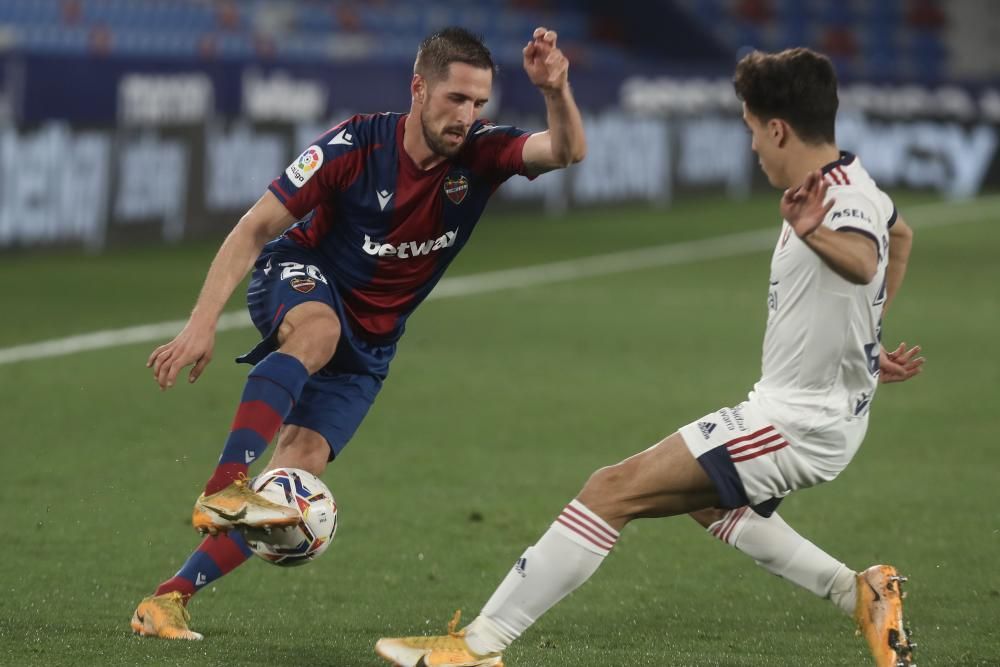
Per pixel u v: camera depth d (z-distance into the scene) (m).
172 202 52.09
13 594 16.88
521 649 15.20
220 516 12.98
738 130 76.19
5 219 46.38
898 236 13.98
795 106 12.85
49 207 47.78
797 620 16.75
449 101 14.43
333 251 15.60
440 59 14.43
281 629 15.91
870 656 15.12
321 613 16.75
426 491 22.92
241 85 56.50
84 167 48.69
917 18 105.31
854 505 22.47
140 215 50.94
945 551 19.95
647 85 71.69
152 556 18.84
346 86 61.28
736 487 13.11
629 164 69.56
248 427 13.61
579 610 17.11
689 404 30.12
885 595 13.82
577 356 35.19
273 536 13.86
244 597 17.34
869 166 78.88
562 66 14.24
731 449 13.05
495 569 18.92
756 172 77.38
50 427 26.09
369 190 15.10
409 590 17.89
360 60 62.09
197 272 45.78
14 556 18.58
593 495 13.30
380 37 84.44
